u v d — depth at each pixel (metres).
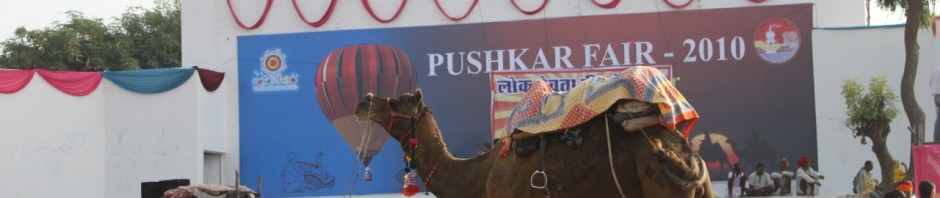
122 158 23.91
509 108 24.72
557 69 24.58
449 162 8.49
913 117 19.42
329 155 25.22
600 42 24.47
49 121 22.36
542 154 7.41
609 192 7.11
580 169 7.18
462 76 24.97
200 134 24.11
